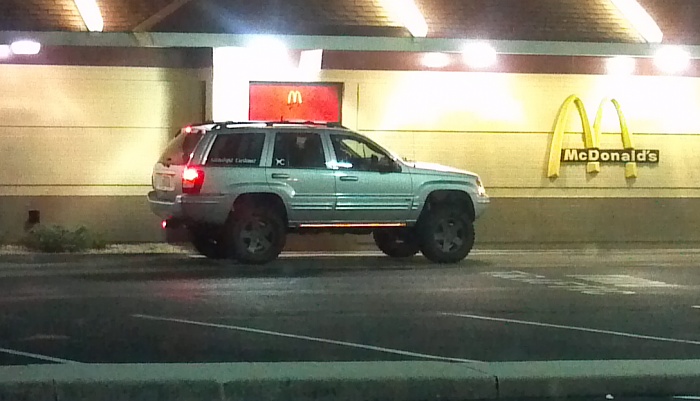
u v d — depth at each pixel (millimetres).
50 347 10641
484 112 22844
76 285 15273
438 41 20703
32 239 19938
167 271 17016
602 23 21688
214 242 18828
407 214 18188
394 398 8766
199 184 16859
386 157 18188
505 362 9703
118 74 21641
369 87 22266
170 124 21812
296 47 20266
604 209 23562
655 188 23781
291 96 21906
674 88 23688
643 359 10250
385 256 20000
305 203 17516
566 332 11789
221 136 17141
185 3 20328
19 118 21391
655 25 21656
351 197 17750
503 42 20969
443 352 10578
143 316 12562
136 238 21859
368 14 20781
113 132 21703
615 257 20625
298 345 10852
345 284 15641
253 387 8625
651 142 23703
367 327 11969
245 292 14648
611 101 23375
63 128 21562
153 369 9086
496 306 13656
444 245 18609
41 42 19734
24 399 8375
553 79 23109
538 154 23188
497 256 20531
